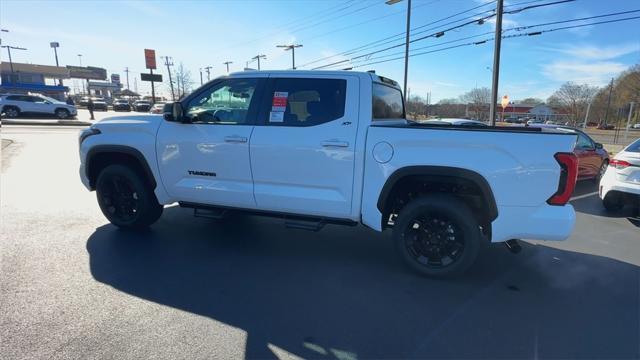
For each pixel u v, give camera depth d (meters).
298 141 4.28
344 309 3.46
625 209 7.44
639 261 4.75
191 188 4.86
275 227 5.75
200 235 5.32
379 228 4.16
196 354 2.77
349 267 4.37
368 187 4.13
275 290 3.79
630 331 3.18
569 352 2.89
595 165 10.72
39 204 6.75
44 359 2.67
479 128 3.90
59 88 66.38
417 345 2.95
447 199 3.97
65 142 16.42
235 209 4.82
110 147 5.13
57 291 3.66
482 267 4.47
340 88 4.27
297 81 4.41
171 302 3.51
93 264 4.29
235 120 4.62
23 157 12.24
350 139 4.13
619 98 68.00
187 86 80.00
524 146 3.66
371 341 2.99
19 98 30.53
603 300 3.71
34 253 4.55
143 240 5.08
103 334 2.98
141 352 2.78
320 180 4.28
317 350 2.86
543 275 4.27
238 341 2.95
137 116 5.23
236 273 4.16
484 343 2.99
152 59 60.81
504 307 3.55
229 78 4.69
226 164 4.62
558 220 3.65
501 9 16.19
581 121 72.62
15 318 3.17
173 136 4.84
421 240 4.14
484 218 4.04
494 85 16.70
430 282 4.03
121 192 5.36
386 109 4.91
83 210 6.43
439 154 3.85
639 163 6.46
